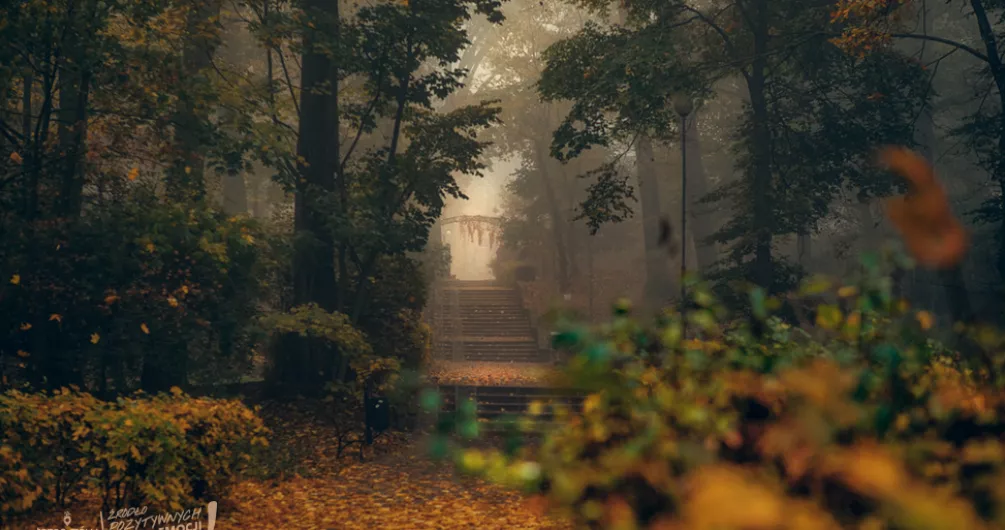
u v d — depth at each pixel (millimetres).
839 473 1737
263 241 15719
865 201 22297
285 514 10906
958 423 2068
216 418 9398
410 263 22359
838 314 2430
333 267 19844
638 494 2146
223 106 16781
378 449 15664
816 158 22250
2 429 8102
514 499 11430
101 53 13195
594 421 2439
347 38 19344
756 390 2273
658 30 21078
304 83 20062
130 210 13453
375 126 20984
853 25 20203
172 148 14953
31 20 12438
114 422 8195
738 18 23578
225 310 14383
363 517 10789
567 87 21438
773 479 1852
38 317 12914
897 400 2098
